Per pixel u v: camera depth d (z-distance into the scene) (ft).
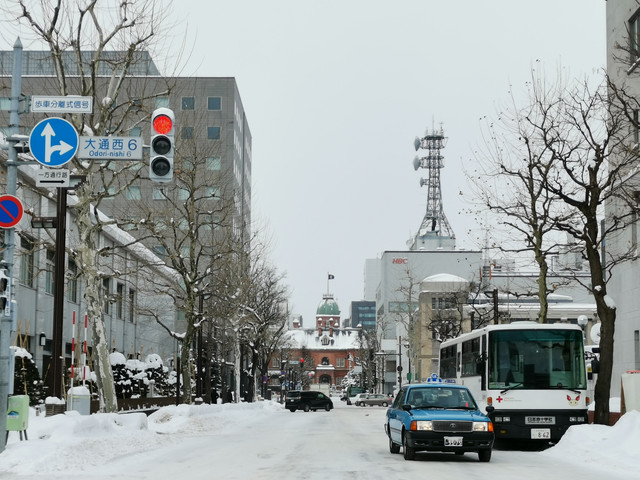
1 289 51.42
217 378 227.61
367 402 295.07
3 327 51.57
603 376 74.49
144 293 178.91
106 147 54.65
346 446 69.87
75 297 143.74
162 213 131.54
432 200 531.91
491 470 47.98
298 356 637.30
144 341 193.88
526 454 63.36
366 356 435.12
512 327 73.82
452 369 93.50
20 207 52.75
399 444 59.52
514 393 72.18
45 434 57.62
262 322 224.74
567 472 47.01
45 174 53.62
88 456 53.47
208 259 201.36
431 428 53.47
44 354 126.72
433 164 536.83
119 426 74.38
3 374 51.01
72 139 53.67
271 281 231.91
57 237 63.62
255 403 193.16
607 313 75.31
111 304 164.96
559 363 73.05
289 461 53.78
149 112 91.20
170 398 162.91
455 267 444.96
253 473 45.39
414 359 276.21
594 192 78.64
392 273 445.78
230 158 293.64
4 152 97.96
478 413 56.44
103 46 85.61
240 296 175.94
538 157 89.66
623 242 115.65
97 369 88.48
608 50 120.37
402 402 59.82
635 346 112.78
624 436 58.49
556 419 71.77
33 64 222.48
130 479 42.42
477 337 79.41
